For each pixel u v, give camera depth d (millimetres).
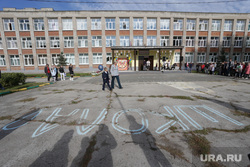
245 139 2715
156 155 2256
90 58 24734
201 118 3742
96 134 2953
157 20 24281
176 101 5312
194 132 2994
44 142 2697
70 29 24297
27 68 24891
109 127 3266
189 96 6070
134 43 24719
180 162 2092
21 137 2900
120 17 24094
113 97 6121
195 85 9031
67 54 25016
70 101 5613
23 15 23594
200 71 22219
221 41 25766
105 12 23797
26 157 2266
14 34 24156
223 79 12094
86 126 3346
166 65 23016
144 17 24078
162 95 6305
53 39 24547
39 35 24156
